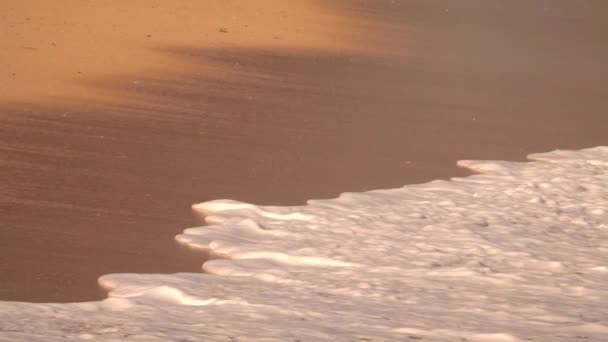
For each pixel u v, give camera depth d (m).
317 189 24.25
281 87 36.16
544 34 57.50
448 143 30.12
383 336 14.34
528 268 19.30
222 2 55.28
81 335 13.85
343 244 20.16
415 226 21.70
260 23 51.34
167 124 29.12
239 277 17.92
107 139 26.78
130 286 17.02
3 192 21.48
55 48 39.00
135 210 21.39
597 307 16.55
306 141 28.73
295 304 16.16
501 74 43.47
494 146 30.47
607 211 23.94
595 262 19.83
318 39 48.44
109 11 48.81
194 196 22.81
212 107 31.88
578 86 42.47
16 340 13.33
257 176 24.83
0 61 35.41
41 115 28.55
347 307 16.06
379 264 19.00
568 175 27.38
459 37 53.22
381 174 26.09
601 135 33.44
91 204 21.44
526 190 25.39
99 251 18.78
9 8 45.94
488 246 20.44
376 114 33.16
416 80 40.06
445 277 18.39
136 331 14.18
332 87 37.06
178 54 41.12
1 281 16.91
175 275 17.70
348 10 58.44
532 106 37.16
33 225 19.75
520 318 15.70
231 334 14.15
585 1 72.12
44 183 22.47
